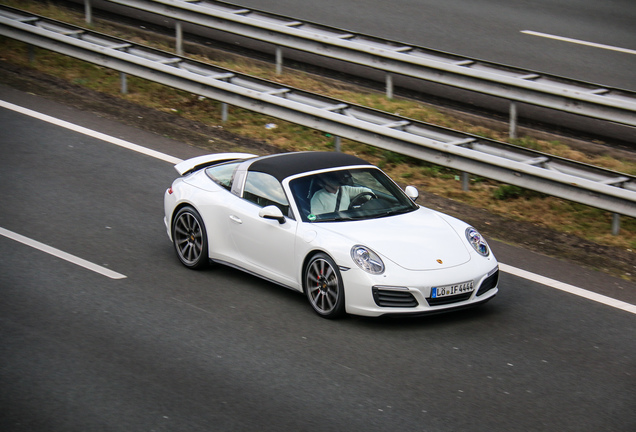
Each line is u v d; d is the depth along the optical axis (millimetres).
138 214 11117
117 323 7832
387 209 8922
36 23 17266
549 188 11367
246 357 7219
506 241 10945
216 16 16766
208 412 6188
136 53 16156
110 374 6766
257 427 5988
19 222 10547
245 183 9328
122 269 9320
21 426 5895
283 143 14602
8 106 15234
